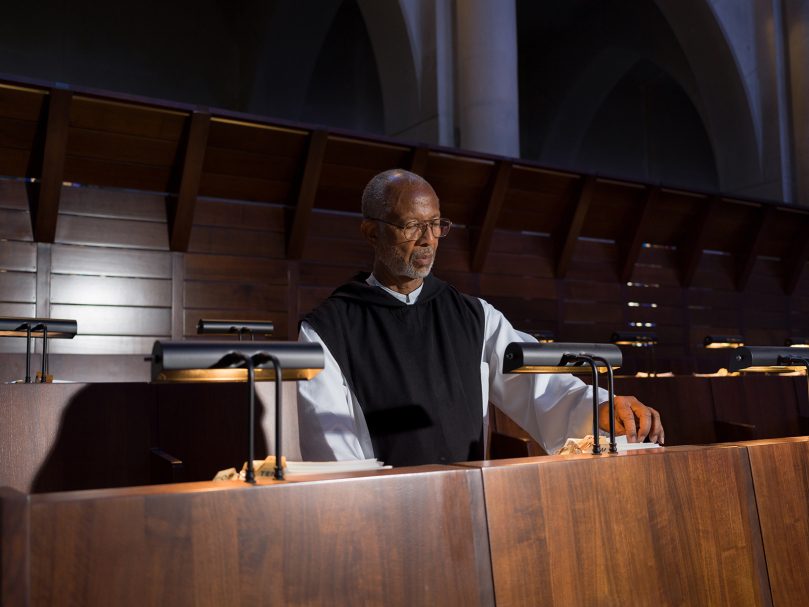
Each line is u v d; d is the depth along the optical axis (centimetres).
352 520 126
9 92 640
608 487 150
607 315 1002
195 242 764
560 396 230
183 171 714
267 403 354
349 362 230
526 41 1902
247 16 1445
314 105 1662
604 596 144
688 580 154
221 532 117
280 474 130
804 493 175
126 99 671
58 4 1312
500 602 135
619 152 2011
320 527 124
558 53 1862
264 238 795
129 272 731
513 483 141
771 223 1122
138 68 1375
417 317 241
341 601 123
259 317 783
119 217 732
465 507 136
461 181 870
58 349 698
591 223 991
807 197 1157
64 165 690
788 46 1197
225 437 348
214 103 1444
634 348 1019
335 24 1698
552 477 145
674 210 1033
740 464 167
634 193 986
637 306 1030
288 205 805
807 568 170
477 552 136
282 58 1419
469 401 234
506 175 869
